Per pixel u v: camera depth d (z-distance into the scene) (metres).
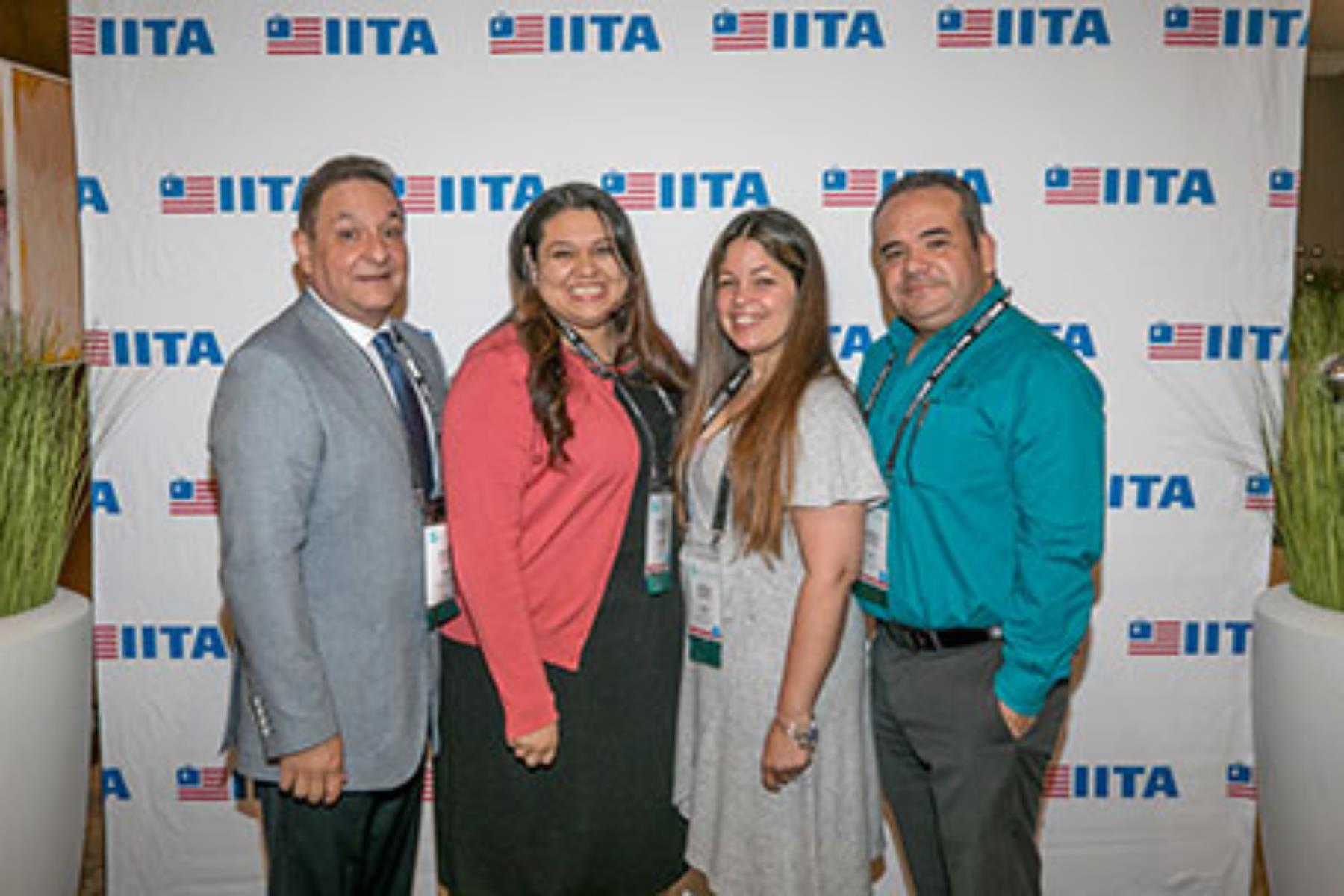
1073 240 2.49
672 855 1.98
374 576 1.78
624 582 1.87
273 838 1.83
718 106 2.46
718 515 1.79
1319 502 2.26
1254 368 2.51
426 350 2.05
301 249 1.85
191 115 2.47
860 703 1.86
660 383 1.96
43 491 2.23
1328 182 7.70
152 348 2.52
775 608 1.78
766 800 1.79
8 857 2.02
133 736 2.64
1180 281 2.50
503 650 1.78
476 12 2.45
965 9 2.44
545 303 1.85
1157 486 2.56
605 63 2.46
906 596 1.87
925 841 2.05
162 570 2.59
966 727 1.86
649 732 1.91
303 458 1.69
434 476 1.90
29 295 2.63
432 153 2.48
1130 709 2.63
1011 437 1.78
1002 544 1.83
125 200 2.48
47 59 3.02
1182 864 2.68
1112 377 2.53
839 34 2.45
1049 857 2.69
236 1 2.44
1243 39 2.44
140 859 2.67
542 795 1.88
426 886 2.68
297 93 2.46
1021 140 2.46
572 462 1.79
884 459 1.91
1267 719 2.27
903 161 2.47
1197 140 2.47
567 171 2.48
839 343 2.51
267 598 1.66
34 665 2.04
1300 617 2.20
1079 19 2.44
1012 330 1.85
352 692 1.78
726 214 2.49
